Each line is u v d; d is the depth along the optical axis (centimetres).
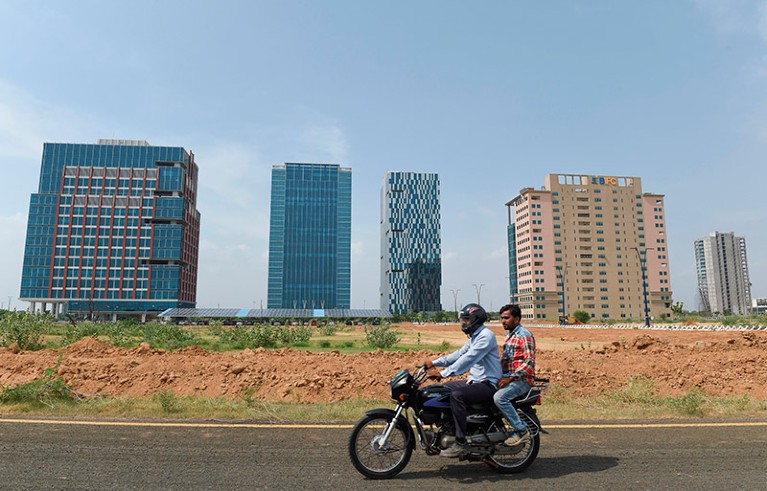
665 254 16125
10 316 2162
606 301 15588
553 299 15362
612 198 16112
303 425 715
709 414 810
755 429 701
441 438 519
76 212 15600
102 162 16088
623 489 465
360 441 571
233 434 659
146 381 1030
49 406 823
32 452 567
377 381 1042
